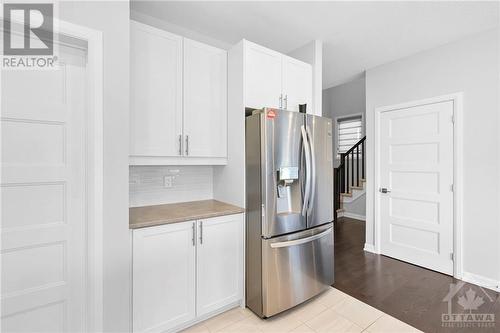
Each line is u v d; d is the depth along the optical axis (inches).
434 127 110.7
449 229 106.3
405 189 121.1
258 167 77.7
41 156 53.8
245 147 82.8
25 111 52.1
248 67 84.5
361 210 209.0
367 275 107.6
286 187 79.9
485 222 97.1
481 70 97.7
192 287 71.8
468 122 101.0
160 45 75.8
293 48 113.5
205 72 85.5
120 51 58.4
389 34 100.5
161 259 66.1
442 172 108.2
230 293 80.0
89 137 55.1
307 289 84.4
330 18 89.8
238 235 81.5
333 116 247.3
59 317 55.7
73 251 57.0
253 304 79.7
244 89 83.0
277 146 77.7
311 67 106.0
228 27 96.3
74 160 57.2
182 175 95.2
